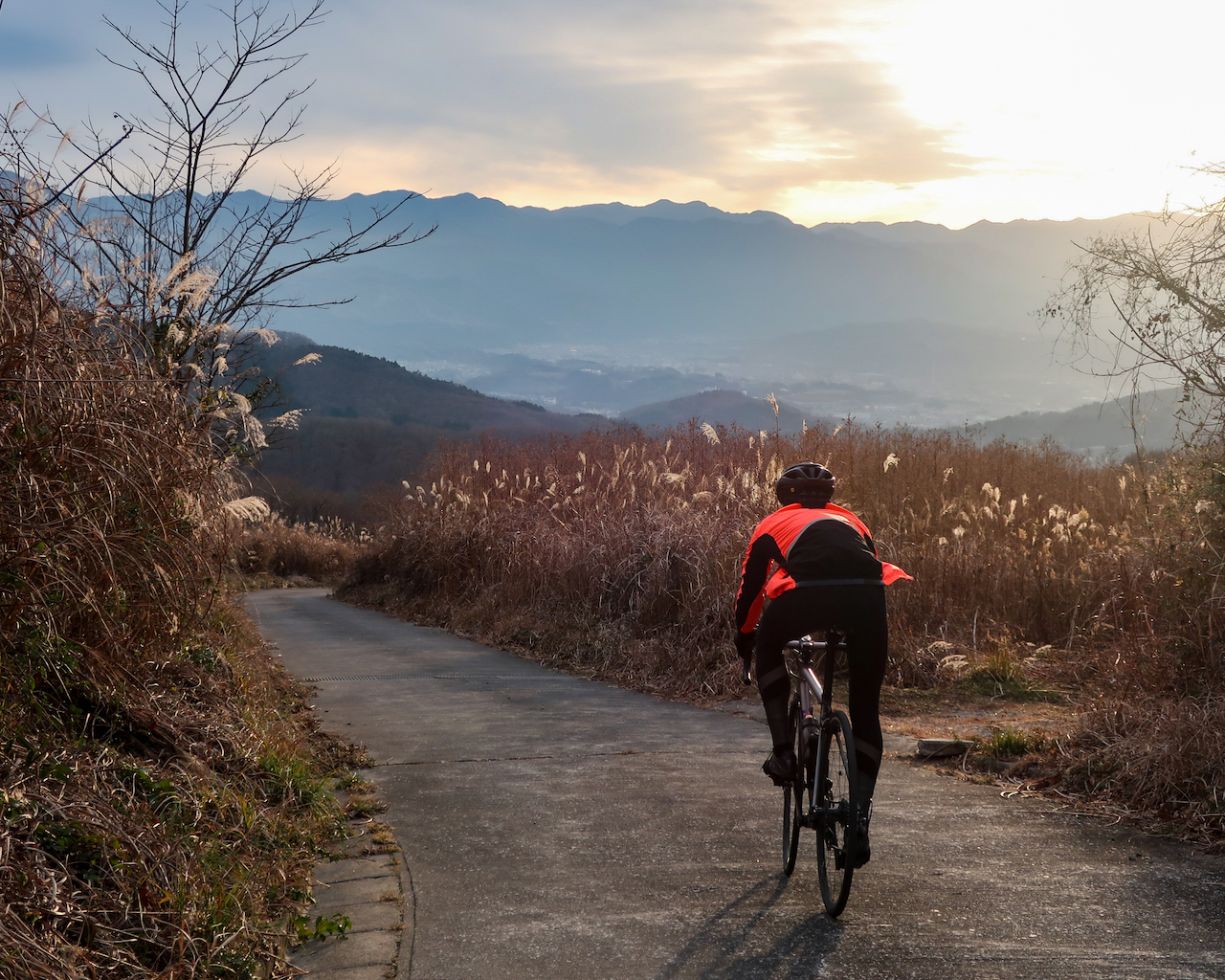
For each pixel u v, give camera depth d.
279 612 17.39
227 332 7.05
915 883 3.90
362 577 20.83
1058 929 3.40
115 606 4.25
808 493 4.07
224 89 7.35
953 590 10.09
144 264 6.05
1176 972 3.03
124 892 3.04
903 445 14.77
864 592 3.58
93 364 4.31
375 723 7.40
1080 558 10.31
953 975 3.04
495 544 15.17
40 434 3.84
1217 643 5.99
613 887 3.93
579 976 3.11
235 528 5.70
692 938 3.39
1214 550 6.05
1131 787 5.10
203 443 5.51
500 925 3.54
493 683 9.32
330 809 4.93
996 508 11.86
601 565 11.95
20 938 2.49
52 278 4.13
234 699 5.68
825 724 3.74
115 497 4.21
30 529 3.67
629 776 5.78
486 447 19.09
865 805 3.39
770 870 4.12
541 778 5.74
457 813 5.02
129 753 4.12
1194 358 5.80
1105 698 6.38
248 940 3.23
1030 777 5.62
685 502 11.88
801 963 3.16
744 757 6.29
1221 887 3.82
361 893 3.91
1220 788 4.71
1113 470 14.37
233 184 7.42
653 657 9.68
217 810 4.07
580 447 17.23
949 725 7.27
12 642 3.64
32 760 3.45
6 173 4.08
